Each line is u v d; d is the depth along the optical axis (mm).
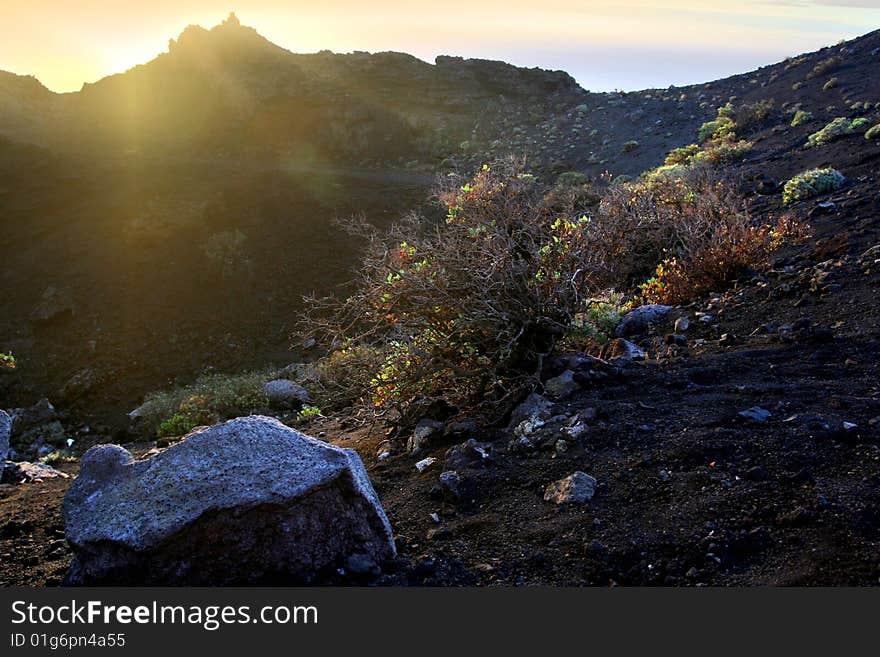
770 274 7949
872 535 2922
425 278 5074
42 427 17250
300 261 28312
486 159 45812
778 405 4227
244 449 3076
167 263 28531
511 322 5191
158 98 63875
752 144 26078
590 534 3246
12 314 26172
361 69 63812
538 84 62406
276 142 52812
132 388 21328
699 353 5730
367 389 5398
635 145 40531
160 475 3047
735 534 3070
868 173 13219
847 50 41969
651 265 9508
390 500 3973
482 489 3857
